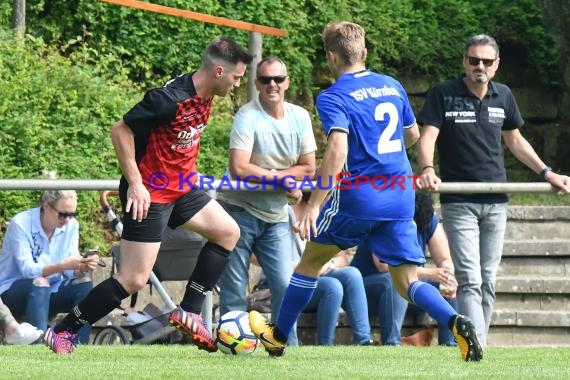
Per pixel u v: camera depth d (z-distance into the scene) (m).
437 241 28.09
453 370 18.16
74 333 20.44
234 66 19.38
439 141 26.17
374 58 44.38
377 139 19.42
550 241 35.34
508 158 43.97
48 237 26.66
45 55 39.66
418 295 19.55
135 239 19.78
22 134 35.28
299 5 43.47
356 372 17.69
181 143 19.64
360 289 27.11
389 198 19.42
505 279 33.69
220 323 20.94
